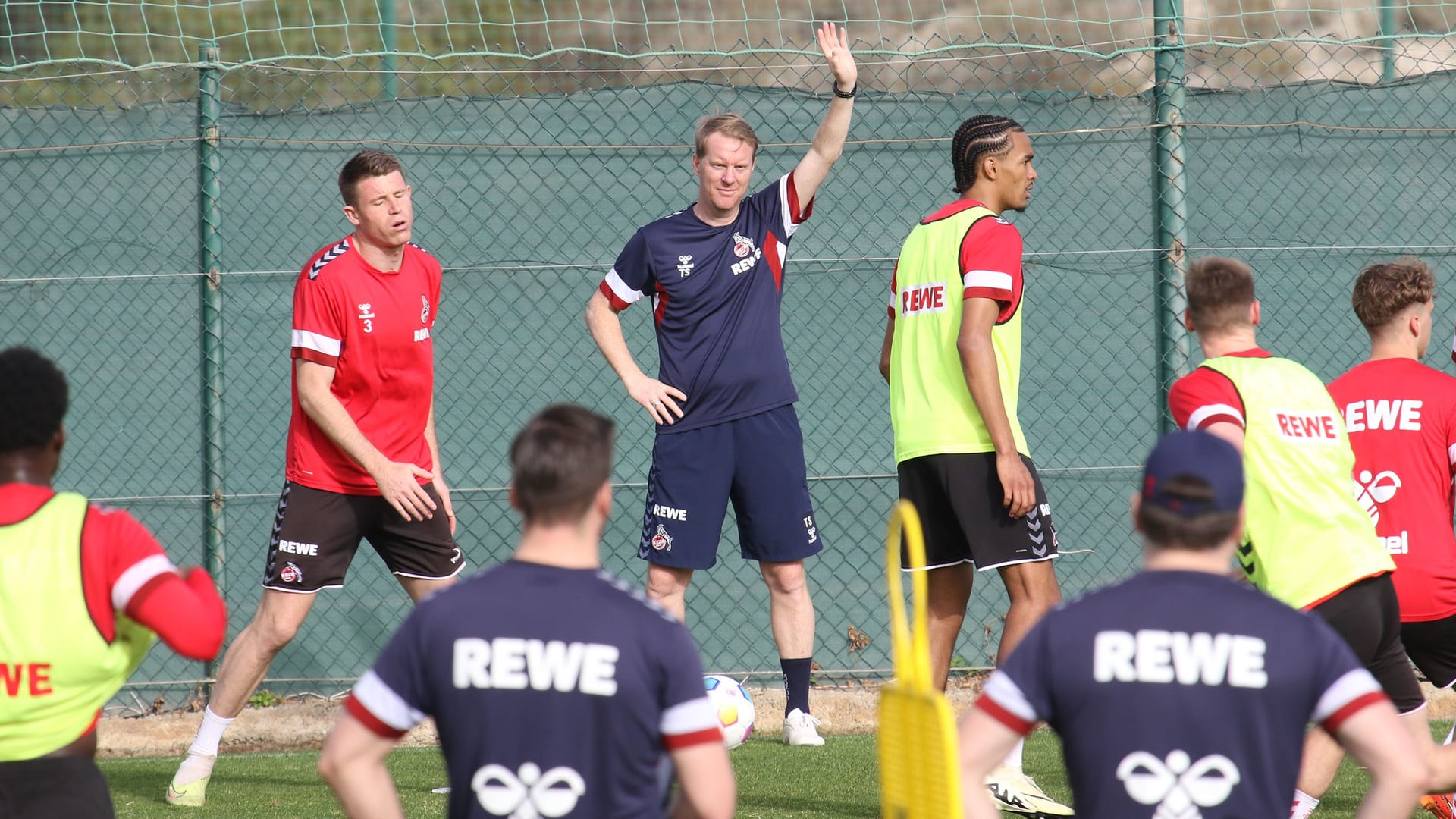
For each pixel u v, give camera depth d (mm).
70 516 8375
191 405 22406
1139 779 7141
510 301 22750
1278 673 7129
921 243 16281
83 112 22297
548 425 7703
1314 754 13227
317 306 16766
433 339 22641
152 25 29609
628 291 18859
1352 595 11922
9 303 22266
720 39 31156
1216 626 7215
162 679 22188
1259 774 7121
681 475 18766
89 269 22312
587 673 7289
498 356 22734
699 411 18750
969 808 7324
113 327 22344
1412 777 7086
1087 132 22781
